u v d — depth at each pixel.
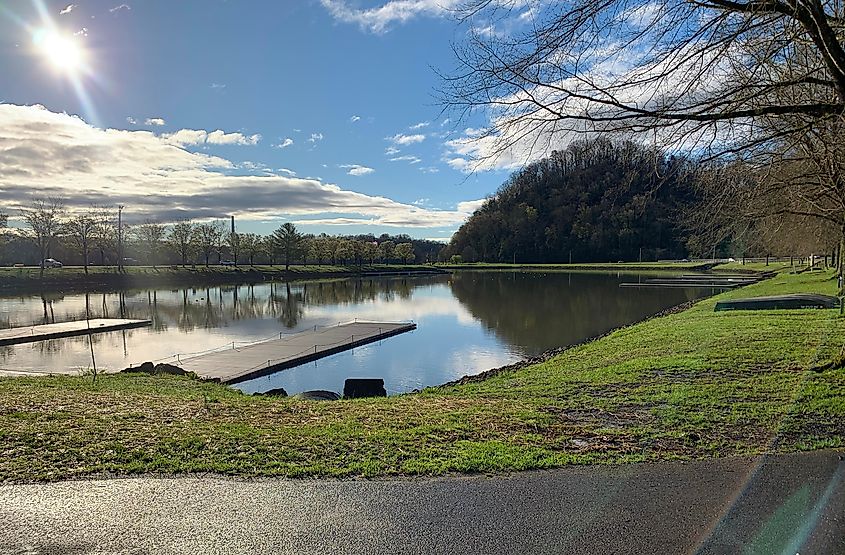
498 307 38.34
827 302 19.23
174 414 7.05
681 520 3.88
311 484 4.61
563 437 5.88
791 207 12.83
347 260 97.38
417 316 34.59
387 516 4.01
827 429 5.82
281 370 18.84
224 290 58.22
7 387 9.31
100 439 5.75
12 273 53.09
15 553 3.52
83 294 52.22
